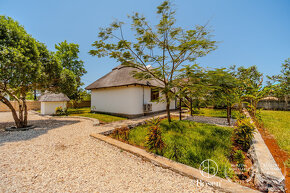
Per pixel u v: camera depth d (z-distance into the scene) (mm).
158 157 3113
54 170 2840
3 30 5320
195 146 3723
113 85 10719
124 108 10352
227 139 4309
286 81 11031
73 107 18609
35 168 2922
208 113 11484
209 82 6031
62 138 5055
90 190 2223
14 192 2176
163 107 13711
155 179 2500
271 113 10875
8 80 5336
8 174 2686
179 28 5891
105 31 6113
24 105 6938
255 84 7809
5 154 3641
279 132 4883
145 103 11070
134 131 5715
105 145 4270
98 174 2689
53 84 8086
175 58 6926
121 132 4902
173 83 6551
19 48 5309
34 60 5812
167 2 5297
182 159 3035
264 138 4453
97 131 5906
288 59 11703
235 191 1961
